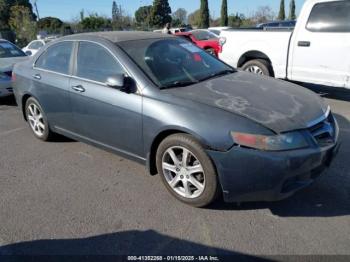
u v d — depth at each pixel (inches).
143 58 151.1
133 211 131.7
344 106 252.8
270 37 278.2
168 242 114.2
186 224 122.6
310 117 124.0
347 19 233.9
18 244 116.2
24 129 231.3
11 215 132.6
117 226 123.3
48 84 182.2
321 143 122.0
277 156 112.0
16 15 1457.9
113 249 112.2
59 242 116.3
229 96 132.3
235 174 116.9
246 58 303.1
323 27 245.6
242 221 122.4
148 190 146.1
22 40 1274.6
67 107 173.6
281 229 117.3
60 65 180.2
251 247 109.8
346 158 165.9
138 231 120.1
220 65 174.4
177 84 143.1
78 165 172.6
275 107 125.7
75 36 177.9
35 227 124.8
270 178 114.0
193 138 123.4
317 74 254.2
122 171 163.9
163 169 137.3
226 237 114.9
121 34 170.4
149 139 137.3
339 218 121.9
